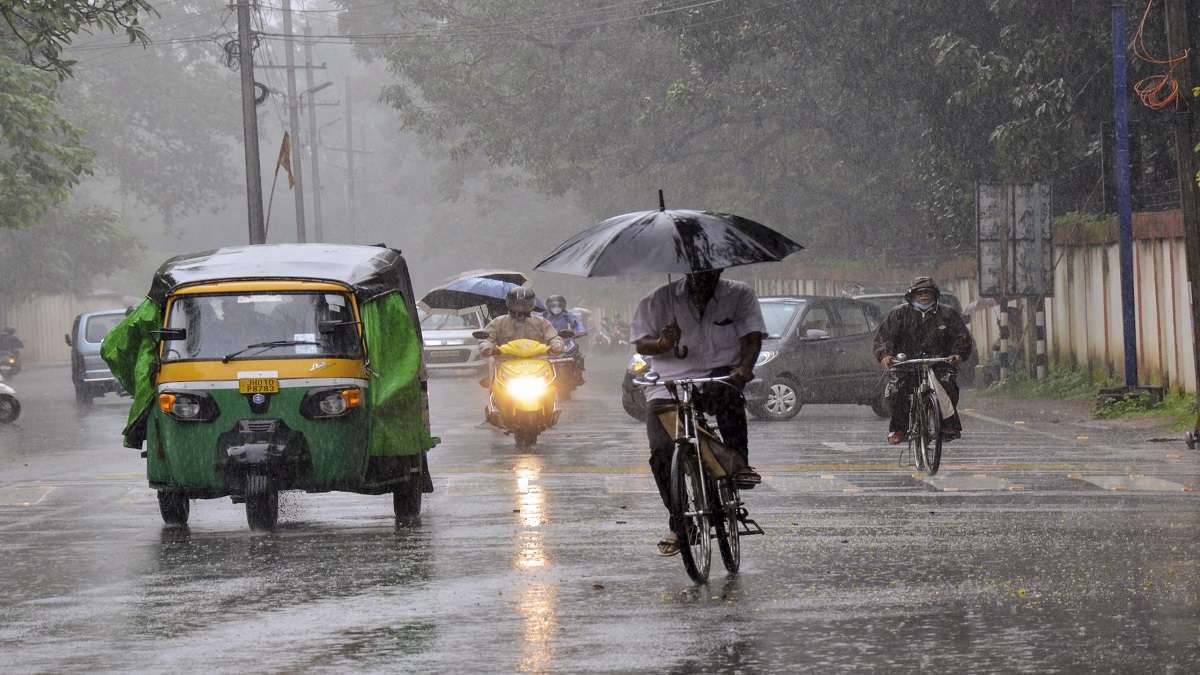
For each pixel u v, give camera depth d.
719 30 76.50
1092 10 57.75
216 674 14.01
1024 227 56.75
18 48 69.88
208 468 24.59
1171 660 13.80
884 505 25.53
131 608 17.48
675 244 18.08
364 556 21.16
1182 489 27.19
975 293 69.62
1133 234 49.53
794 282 106.81
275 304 25.31
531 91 100.69
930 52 64.62
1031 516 23.80
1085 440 37.91
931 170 67.88
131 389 26.03
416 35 106.06
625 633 15.45
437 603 17.34
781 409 47.44
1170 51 39.09
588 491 28.72
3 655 14.96
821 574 18.83
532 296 38.94
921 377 31.16
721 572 19.20
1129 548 20.34
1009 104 62.03
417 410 25.56
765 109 89.50
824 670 13.73
